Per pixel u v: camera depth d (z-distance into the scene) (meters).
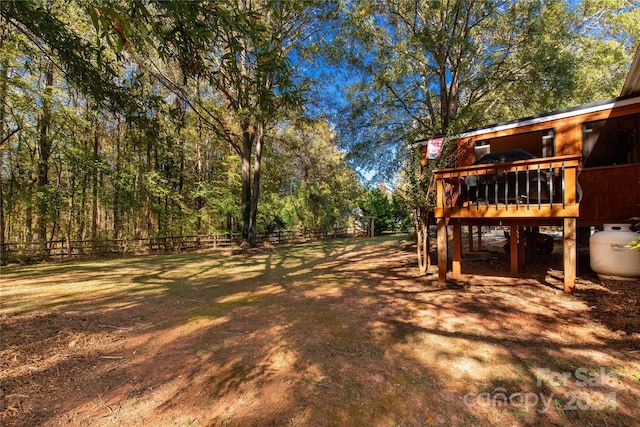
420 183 6.04
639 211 5.09
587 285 4.69
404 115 12.37
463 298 4.41
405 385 2.29
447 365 2.54
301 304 4.50
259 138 13.27
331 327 3.50
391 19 10.49
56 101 10.80
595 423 1.83
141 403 2.14
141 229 16.89
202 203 17.31
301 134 16.11
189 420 1.96
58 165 11.95
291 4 7.06
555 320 3.41
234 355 2.86
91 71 2.46
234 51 2.02
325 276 6.71
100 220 16.03
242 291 5.53
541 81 9.00
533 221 4.85
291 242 17.33
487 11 9.18
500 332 3.16
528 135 7.31
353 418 1.94
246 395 2.22
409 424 1.88
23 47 3.24
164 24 1.95
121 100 2.67
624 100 5.31
